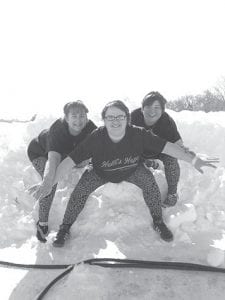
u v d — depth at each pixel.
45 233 1.71
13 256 1.62
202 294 1.42
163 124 1.79
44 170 1.76
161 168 1.96
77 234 1.72
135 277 1.49
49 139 1.67
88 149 1.60
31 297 1.43
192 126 2.25
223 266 1.53
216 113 2.63
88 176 1.68
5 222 1.76
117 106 1.53
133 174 1.69
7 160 2.04
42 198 1.59
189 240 1.67
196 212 1.78
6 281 1.50
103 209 1.77
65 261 1.58
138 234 1.71
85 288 1.40
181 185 1.89
